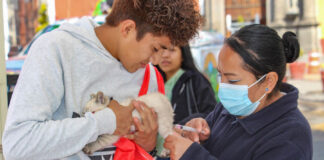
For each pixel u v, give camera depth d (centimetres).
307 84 1195
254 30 157
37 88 131
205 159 153
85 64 150
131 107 153
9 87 270
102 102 149
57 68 138
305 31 1566
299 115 157
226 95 166
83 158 154
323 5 1552
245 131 164
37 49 139
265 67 154
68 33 152
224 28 1323
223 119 186
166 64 299
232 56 157
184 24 149
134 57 153
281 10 1581
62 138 130
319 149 526
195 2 161
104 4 581
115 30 157
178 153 160
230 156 164
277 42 158
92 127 135
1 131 193
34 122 129
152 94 180
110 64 157
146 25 146
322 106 877
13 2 1006
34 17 1038
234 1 1650
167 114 178
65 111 149
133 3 148
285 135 146
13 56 483
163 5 145
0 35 191
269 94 165
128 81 169
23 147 127
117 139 156
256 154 150
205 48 537
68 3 734
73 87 147
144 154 159
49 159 132
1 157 192
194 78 296
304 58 1445
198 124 187
